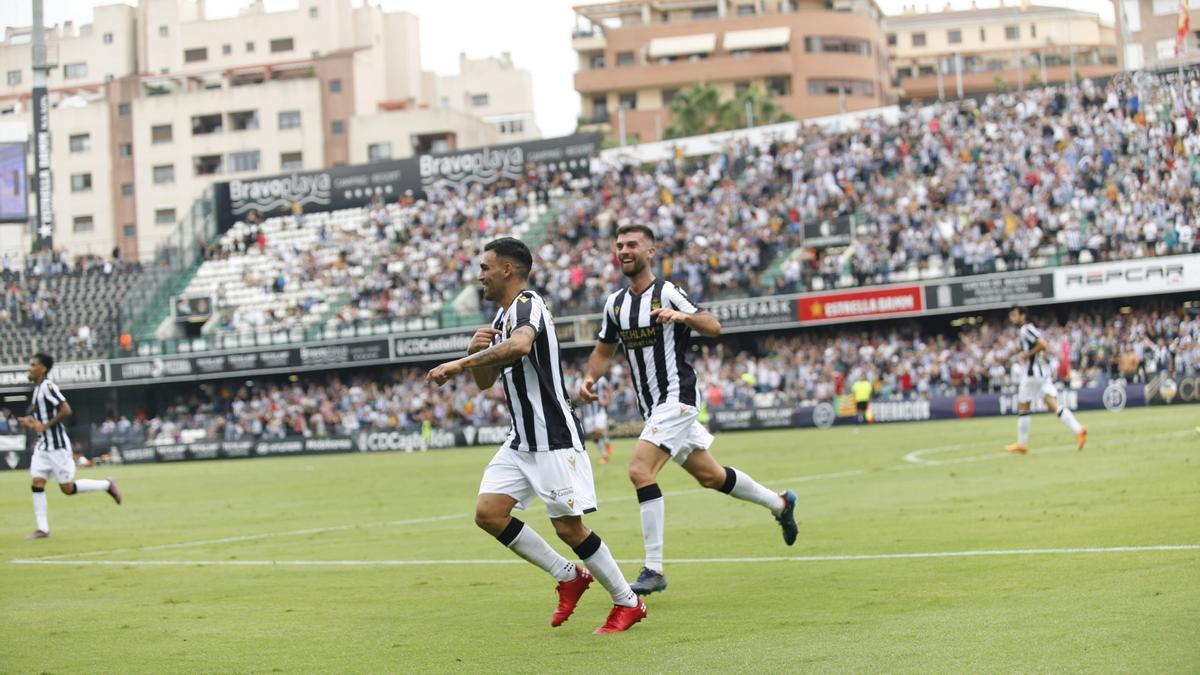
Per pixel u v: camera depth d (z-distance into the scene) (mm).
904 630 12164
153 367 84062
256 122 137750
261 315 87000
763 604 14406
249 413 82250
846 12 146250
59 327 89375
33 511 38312
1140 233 66625
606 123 149750
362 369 84812
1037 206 70438
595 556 13164
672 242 80750
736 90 131125
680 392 16062
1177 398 62188
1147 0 73625
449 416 77500
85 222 139625
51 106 142125
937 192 74500
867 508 24859
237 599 17156
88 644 13914
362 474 50938
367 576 19047
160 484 50500
